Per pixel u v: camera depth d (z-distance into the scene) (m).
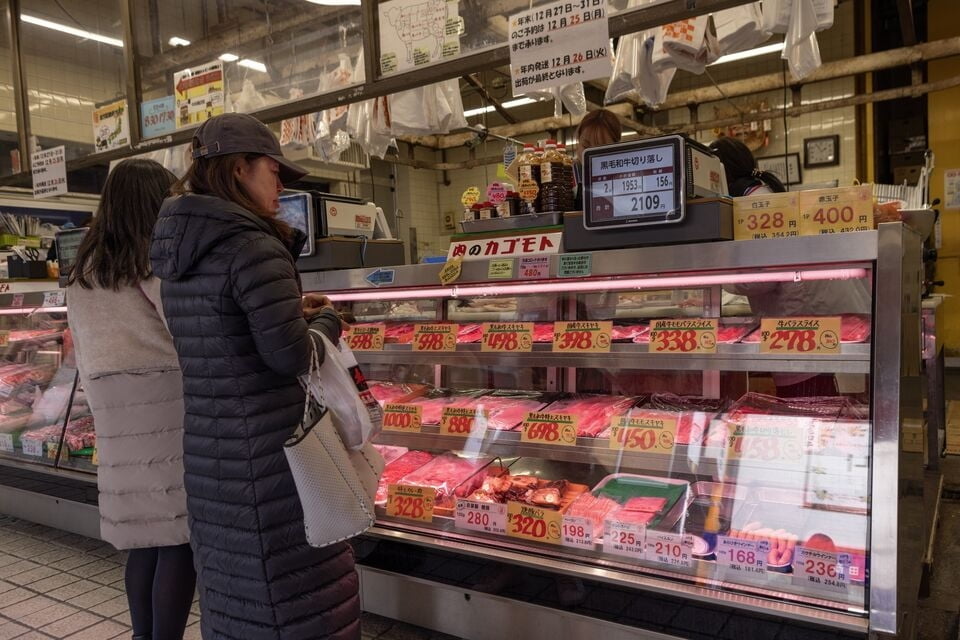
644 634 1.88
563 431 2.17
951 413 5.67
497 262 2.21
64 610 2.73
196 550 1.75
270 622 1.64
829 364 1.76
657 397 2.28
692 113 7.95
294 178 1.88
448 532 2.23
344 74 2.88
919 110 8.43
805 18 2.47
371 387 2.82
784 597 1.69
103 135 3.91
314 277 2.65
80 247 2.24
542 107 9.46
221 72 3.37
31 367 3.86
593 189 2.00
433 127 4.03
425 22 2.59
